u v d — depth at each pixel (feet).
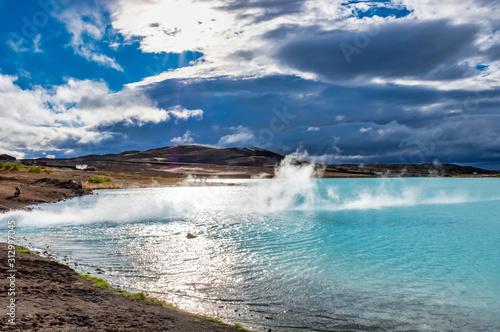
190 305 39.34
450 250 76.74
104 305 34.68
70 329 26.84
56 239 80.02
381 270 58.08
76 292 38.17
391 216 139.03
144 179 448.24
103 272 51.65
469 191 282.36
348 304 41.57
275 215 140.36
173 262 59.62
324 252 72.13
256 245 77.77
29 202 154.81
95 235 86.43
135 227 101.91
